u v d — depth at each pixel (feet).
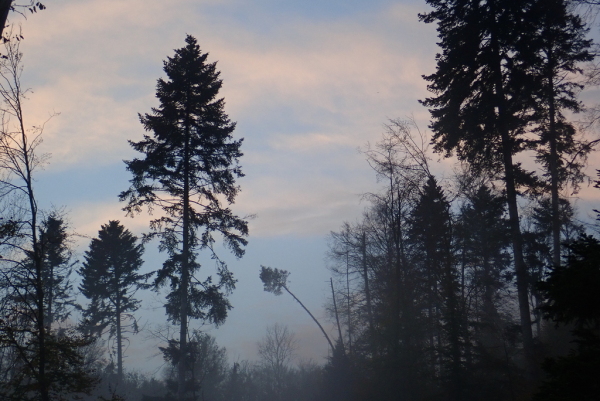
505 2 70.13
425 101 77.97
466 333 76.95
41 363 53.83
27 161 54.29
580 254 28.12
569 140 65.77
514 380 69.82
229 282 89.86
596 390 25.36
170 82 90.89
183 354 85.15
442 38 77.10
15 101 53.83
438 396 75.82
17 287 52.11
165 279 86.17
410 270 102.01
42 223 55.16
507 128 69.31
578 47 60.85
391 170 85.35
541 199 68.80
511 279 88.63
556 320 29.43
